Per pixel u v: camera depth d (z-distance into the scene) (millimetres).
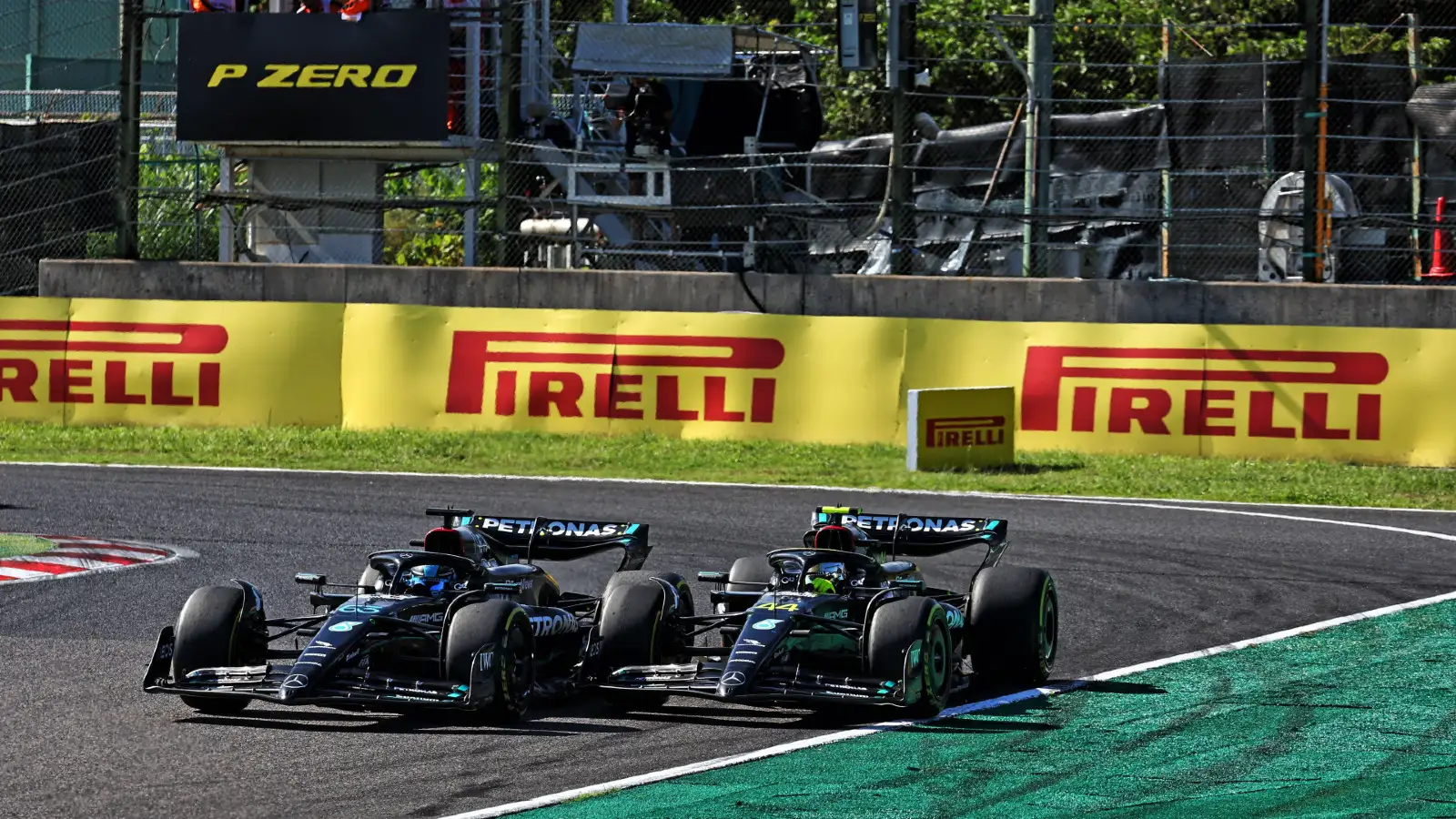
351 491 71625
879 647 35062
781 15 152250
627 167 96812
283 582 51938
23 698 36875
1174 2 140875
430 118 95500
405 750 32438
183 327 88625
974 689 39156
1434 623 47562
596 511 66875
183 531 61094
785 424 85250
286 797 28781
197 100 96375
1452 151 99062
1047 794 29500
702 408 85750
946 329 84812
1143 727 35000
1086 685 39531
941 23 94312
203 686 34156
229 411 88250
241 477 75312
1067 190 100812
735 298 93000
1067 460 81875
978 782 30281
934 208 92438
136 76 96625
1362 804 28938
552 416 86500
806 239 100500
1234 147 96062
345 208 101062
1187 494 74125
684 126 106125
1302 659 42719
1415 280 99250
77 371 88875
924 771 31062
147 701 36750
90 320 89000
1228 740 33906
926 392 78938
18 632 44219
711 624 40031
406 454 81750
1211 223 97000
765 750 32625
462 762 31484
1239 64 94438
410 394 87438
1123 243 98688
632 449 83000
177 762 31344
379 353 87812
